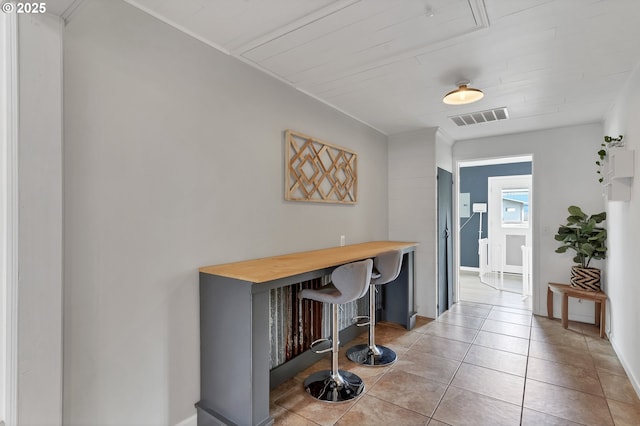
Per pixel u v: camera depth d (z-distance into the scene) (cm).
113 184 161
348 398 225
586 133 383
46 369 132
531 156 418
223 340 188
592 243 354
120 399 164
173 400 186
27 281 127
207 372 196
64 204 144
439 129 403
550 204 403
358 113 346
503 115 350
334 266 230
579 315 386
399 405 218
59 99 134
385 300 390
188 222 195
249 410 176
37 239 129
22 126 125
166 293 183
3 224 124
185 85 194
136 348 170
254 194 240
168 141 185
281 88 265
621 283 280
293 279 202
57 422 134
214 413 190
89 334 153
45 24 130
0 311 126
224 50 217
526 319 395
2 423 125
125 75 166
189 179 196
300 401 224
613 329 311
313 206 301
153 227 177
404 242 402
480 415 206
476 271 723
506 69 242
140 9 173
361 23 185
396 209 427
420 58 227
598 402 219
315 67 241
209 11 176
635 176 239
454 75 253
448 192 452
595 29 188
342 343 321
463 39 201
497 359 285
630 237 252
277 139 261
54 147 133
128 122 167
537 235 411
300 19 183
